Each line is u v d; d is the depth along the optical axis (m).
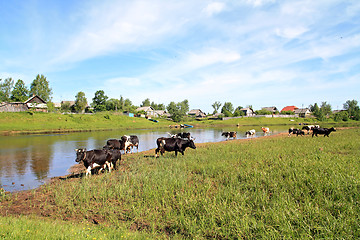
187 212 6.78
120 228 6.07
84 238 4.93
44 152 20.94
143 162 14.37
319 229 5.30
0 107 61.12
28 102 69.00
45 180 12.12
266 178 9.20
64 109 82.81
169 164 12.95
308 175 8.93
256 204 6.96
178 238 5.57
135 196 8.21
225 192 7.74
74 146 24.53
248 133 36.53
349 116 104.00
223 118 95.62
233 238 5.49
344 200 6.61
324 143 19.84
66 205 7.94
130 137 19.70
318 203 6.75
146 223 6.45
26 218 6.75
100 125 59.97
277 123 84.69
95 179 10.94
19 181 11.91
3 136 36.03
